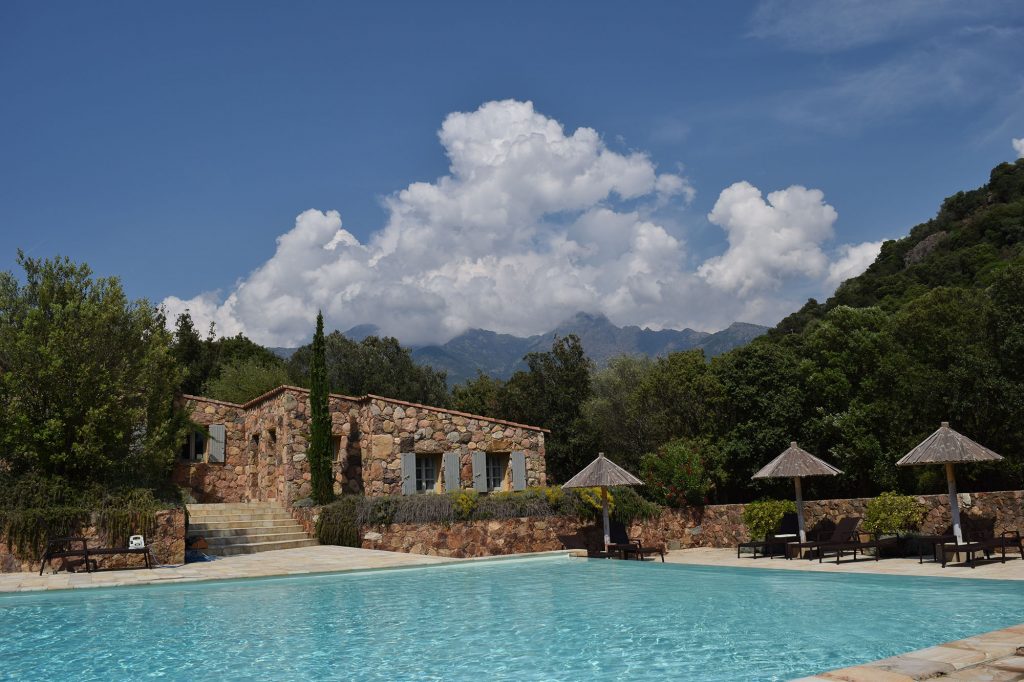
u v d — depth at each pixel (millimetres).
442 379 46188
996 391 25938
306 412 23062
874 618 10188
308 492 22625
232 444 26125
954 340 28656
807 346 34531
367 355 43844
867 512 18141
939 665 6223
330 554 18828
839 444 30281
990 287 29641
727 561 17891
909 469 28500
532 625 10609
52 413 16875
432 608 12266
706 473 27047
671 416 33750
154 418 18703
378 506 20547
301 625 10969
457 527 20422
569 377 37938
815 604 11531
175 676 8156
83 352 17141
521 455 24812
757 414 31859
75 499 16234
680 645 9000
